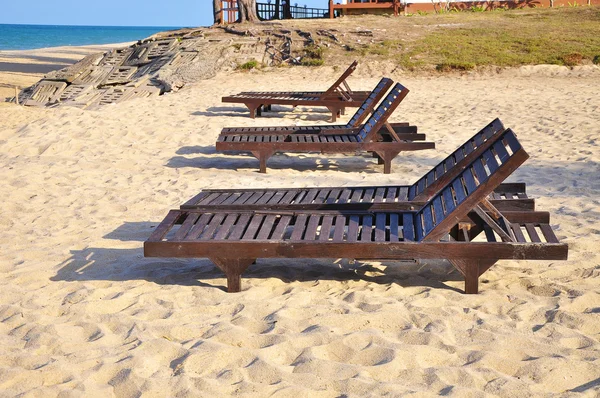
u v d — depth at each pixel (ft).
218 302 15.46
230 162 32.96
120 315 14.66
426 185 20.16
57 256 19.08
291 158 34.12
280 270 17.76
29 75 100.17
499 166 14.83
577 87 57.52
